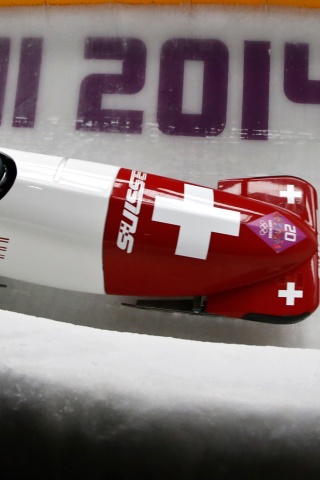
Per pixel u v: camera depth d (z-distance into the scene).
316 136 5.41
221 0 5.72
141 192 4.50
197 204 4.51
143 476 3.08
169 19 5.76
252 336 4.84
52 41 5.80
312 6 5.67
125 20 5.79
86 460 3.09
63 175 4.54
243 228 4.48
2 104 5.69
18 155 4.63
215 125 5.50
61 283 4.67
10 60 5.79
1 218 4.48
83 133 5.55
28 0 5.85
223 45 5.67
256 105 5.52
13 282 5.07
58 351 3.41
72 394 3.23
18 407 3.18
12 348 3.40
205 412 3.24
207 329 4.87
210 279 4.54
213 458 3.14
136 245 4.44
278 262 4.50
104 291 4.68
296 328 4.83
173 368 3.43
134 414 3.21
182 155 5.43
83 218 4.45
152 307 4.76
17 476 3.01
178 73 5.64
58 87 5.69
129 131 5.53
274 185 4.82
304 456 3.15
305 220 4.73
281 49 5.63
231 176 5.34
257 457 3.13
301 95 5.53
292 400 3.30
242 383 3.38
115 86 5.65
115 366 3.37
